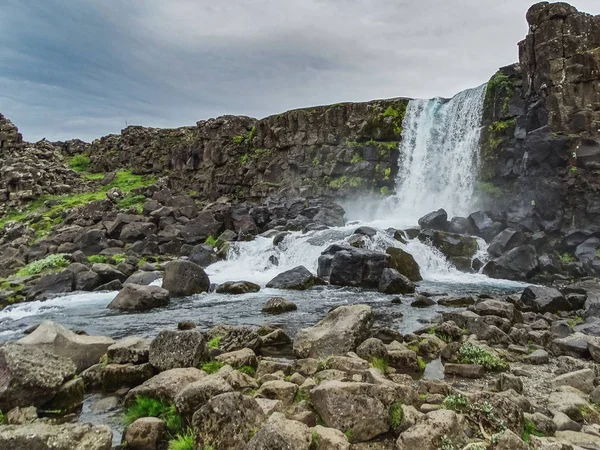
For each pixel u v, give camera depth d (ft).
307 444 17.97
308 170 142.20
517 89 100.32
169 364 29.45
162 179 175.11
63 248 95.81
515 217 88.38
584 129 84.07
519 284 72.54
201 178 165.27
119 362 30.71
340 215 116.98
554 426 21.94
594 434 21.36
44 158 165.37
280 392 24.20
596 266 73.92
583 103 85.46
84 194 151.43
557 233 83.92
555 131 86.79
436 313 51.70
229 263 89.86
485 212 93.66
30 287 74.18
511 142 99.40
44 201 136.77
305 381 26.25
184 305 59.88
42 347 29.94
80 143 232.53
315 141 142.61
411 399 23.61
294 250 88.38
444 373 31.55
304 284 69.77
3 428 18.19
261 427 18.98
